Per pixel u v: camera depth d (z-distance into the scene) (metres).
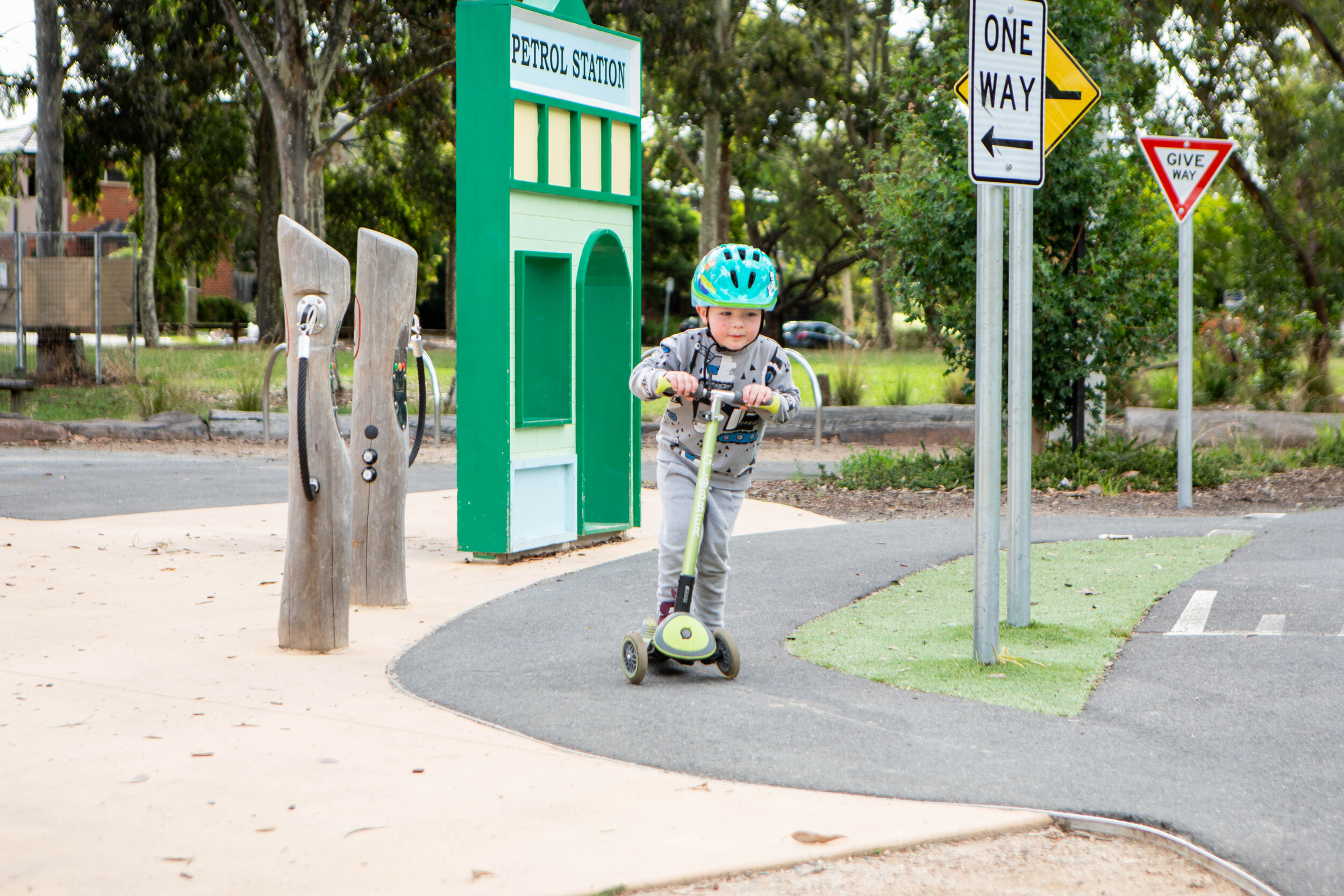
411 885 2.92
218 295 70.06
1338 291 18.38
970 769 3.72
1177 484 10.52
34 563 7.54
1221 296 19.09
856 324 72.75
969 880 3.00
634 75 8.95
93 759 3.87
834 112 37.81
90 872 3.00
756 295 4.71
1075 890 2.97
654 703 4.48
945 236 12.09
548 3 8.05
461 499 7.88
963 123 11.91
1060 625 5.67
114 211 61.62
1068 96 5.94
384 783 3.63
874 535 8.75
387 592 6.51
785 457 15.57
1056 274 11.82
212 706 4.50
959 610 6.21
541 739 4.08
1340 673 4.80
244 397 18.73
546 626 5.92
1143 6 17.28
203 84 29.72
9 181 32.44
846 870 3.04
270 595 6.73
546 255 8.11
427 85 28.14
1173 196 10.21
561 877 2.96
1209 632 5.55
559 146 8.23
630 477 8.98
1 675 4.97
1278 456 13.20
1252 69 18.36
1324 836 3.22
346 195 46.16
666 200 56.97
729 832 3.24
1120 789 3.56
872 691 4.63
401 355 6.60
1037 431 12.66
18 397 18.53
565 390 8.39
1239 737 4.03
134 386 19.34
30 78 25.02
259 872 3.00
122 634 5.76
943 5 21.06
